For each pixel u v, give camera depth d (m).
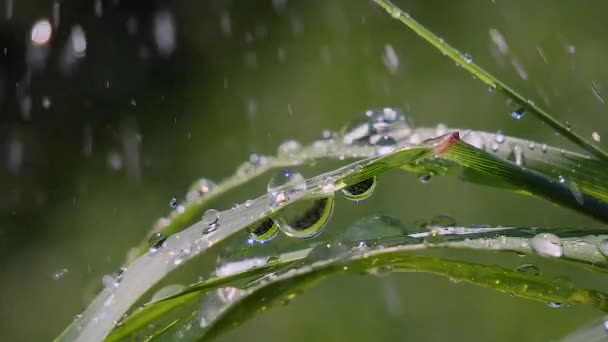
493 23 0.39
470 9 0.41
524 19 0.38
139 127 0.43
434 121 0.37
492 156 0.14
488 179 0.14
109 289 0.14
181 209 0.15
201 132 0.43
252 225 0.14
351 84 0.41
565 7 0.37
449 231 0.14
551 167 0.14
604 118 0.32
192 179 0.40
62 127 0.43
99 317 0.14
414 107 0.38
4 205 0.40
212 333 0.13
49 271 0.35
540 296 0.14
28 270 0.36
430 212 0.31
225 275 0.13
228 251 0.14
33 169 0.41
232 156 0.41
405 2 0.43
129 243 0.36
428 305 0.28
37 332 0.33
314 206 0.14
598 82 0.34
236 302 0.13
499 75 0.37
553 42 0.37
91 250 0.36
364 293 0.28
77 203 0.39
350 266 0.13
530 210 0.29
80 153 0.42
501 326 0.26
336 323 0.28
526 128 0.33
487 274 0.14
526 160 0.15
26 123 0.43
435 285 0.28
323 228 0.14
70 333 0.14
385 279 0.28
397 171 0.33
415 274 0.28
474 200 0.31
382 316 0.27
